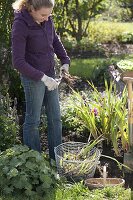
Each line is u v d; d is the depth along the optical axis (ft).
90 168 15.85
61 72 16.93
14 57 15.15
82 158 16.52
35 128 16.58
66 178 15.87
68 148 16.99
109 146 18.33
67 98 22.61
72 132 19.58
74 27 42.01
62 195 14.71
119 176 16.47
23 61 15.10
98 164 17.15
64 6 39.32
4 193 14.82
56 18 33.83
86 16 41.32
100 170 16.79
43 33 15.57
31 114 16.29
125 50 39.37
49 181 14.89
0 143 17.07
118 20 55.26
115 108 17.63
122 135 17.39
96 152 16.44
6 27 23.35
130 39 43.34
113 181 15.81
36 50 15.69
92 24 48.73
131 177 16.37
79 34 41.50
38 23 15.34
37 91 15.87
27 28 15.17
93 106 19.08
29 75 15.20
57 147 16.83
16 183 14.75
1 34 23.40
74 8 40.86
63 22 39.29
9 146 17.15
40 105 16.25
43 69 15.98
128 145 17.44
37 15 14.99
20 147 15.83
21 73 15.66
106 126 18.25
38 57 15.80
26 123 16.53
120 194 14.71
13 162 15.11
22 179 14.76
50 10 14.96
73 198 14.55
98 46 39.88
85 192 14.84
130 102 16.70
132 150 17.12
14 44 15.10
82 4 40.73
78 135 19.30
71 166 15.72
